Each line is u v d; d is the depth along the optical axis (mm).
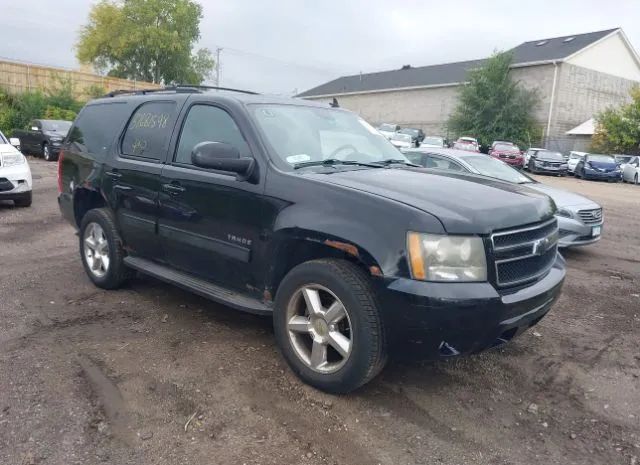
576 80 37562
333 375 3373
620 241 9516
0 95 27516
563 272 3805
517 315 3248
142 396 3400
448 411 3377
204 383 3576
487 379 3818
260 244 3725
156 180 4508
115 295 5238
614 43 38969
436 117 45812
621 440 3158
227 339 4277
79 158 5582
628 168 26422
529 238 3400
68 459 2785
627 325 5055
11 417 3127
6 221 8742
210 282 4281
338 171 3848
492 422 3283
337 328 3406
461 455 2945
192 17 48062
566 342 4566
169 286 5547
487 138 37906
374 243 3137
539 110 37938
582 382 3855
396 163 4504
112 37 46812
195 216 4168
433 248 3039
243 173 3770
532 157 29250
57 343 4121
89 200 5652
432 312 2994
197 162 3715
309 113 4527
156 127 4777
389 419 3252
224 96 4289
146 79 48531
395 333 3135
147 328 4461
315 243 3494
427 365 3973
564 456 2986
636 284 6543
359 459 2869
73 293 5270
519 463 2906
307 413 3271
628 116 32312
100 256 5355
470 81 39562
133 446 2908
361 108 52844
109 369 3730
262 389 3523
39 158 21266
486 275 3115
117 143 5117
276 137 3969
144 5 45969
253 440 2994
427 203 3219
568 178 27906
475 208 3217
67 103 28625
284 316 3600
